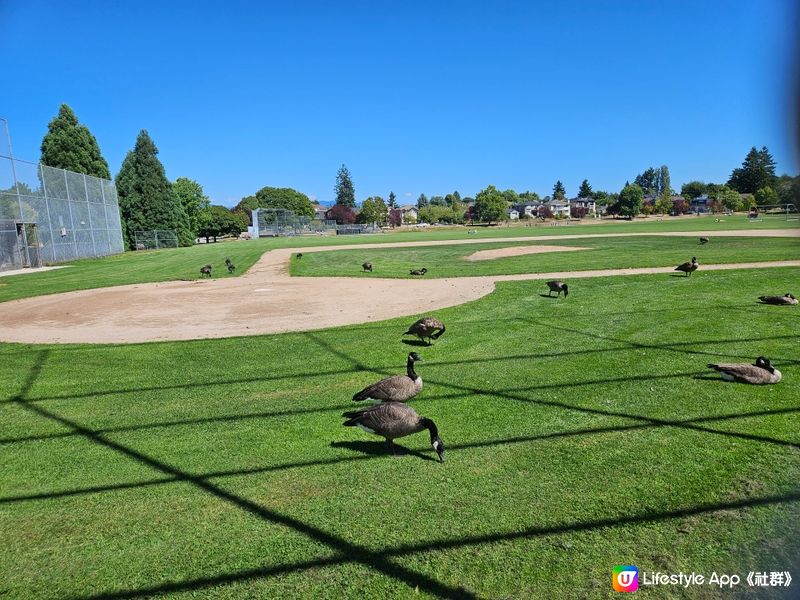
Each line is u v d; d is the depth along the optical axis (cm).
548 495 541
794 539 459
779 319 1296
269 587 423
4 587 432
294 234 11850
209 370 1021
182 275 2842
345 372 984
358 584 424
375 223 14825
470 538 477
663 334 1177
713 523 485
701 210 15312
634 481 561
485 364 999
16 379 995
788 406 743
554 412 753
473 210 16588
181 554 468
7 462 650
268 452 662
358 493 559
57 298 2138
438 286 2108
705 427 684
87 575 445
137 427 750
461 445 662
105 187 5384
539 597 404
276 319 1525
